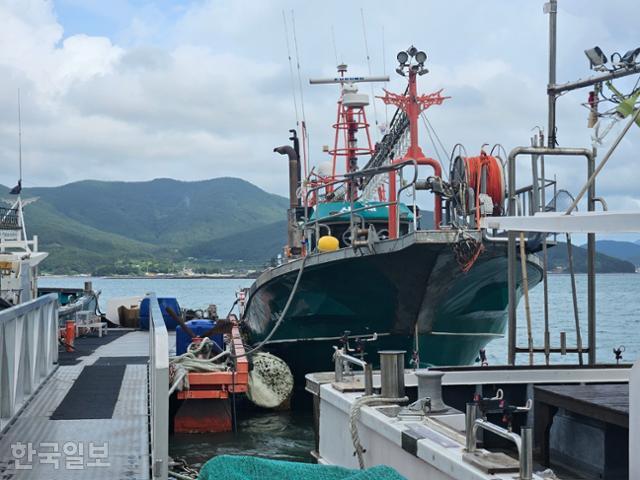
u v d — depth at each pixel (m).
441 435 4.49
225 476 3.97
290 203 19.56
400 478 3.89
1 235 20.55
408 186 12.88
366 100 17.70
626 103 5.25
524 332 31.02
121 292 100.12
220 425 13.27
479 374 6.32
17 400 9.09
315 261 14.23
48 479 6.60
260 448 12.23
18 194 21.27
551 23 7.96
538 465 5.66
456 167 11.14
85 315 19.36
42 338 10.95
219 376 12.94
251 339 17.83
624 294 71.50
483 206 10.25
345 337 7.06
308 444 12.49
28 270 18.22
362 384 6.10
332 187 17.91
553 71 7.96
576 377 6.41
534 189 8.44
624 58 6.75
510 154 7.80
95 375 11.46
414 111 14.52
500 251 13.02
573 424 5.75
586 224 3.94
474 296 14.30
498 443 6.06
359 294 14.39
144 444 7.66
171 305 20.34
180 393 12.88
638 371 3.74
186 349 15.12
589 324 7.38
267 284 15.31
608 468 5.37
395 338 14.82
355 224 14.55
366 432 5.35
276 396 15.15
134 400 9.65
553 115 7.94
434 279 13.59
